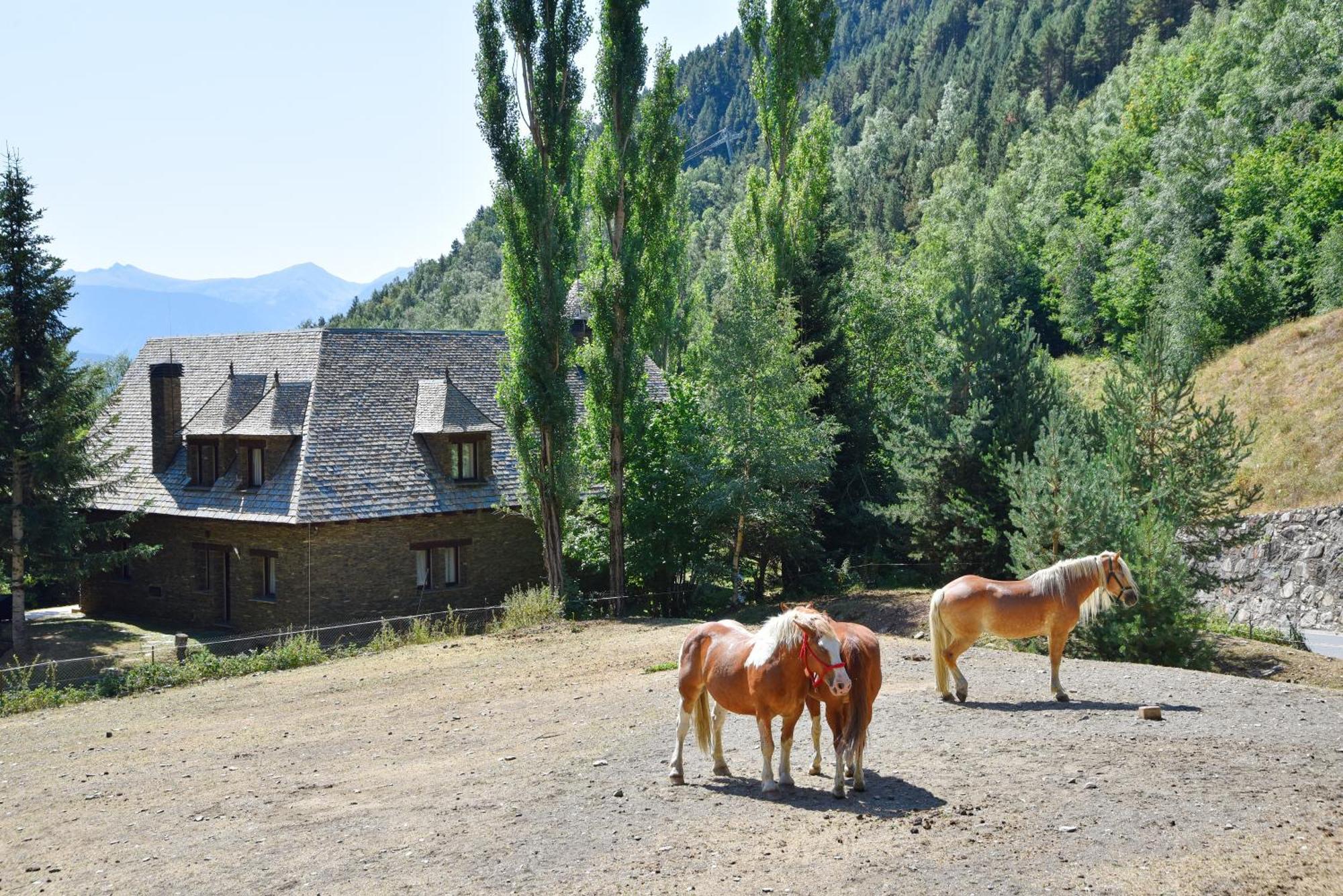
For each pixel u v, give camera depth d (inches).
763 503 1146.7
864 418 1371.8
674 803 394.6
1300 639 944.9
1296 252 2048.5
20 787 514.6
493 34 1133.7
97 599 1371.8
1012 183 3850.9
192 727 653.3
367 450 1220.5
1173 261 2288.4
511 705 650.8
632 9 1190.3
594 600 1179.9
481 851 351.6
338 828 396.5
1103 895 289.7
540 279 1154.0
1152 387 893.8
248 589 1176.8
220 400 1250.6
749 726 548.1
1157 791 386.0
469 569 1258.6
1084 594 554.3
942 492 1086.4
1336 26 2461.9
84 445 1160.2
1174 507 838.5
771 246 1409.9
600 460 1250.0
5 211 1109.1
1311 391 1440.7
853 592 1158.3
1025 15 6943.9
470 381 1422.2
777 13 1437.0
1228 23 3619.6
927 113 6314.0
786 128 1449.3
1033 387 1105.4
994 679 630.5
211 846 385.1
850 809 372.5
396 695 719.7
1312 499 1230.9
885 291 1905.8
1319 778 404.5
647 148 1226.0
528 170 1143.6
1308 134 2337.6
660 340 1690.5
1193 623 754.8
